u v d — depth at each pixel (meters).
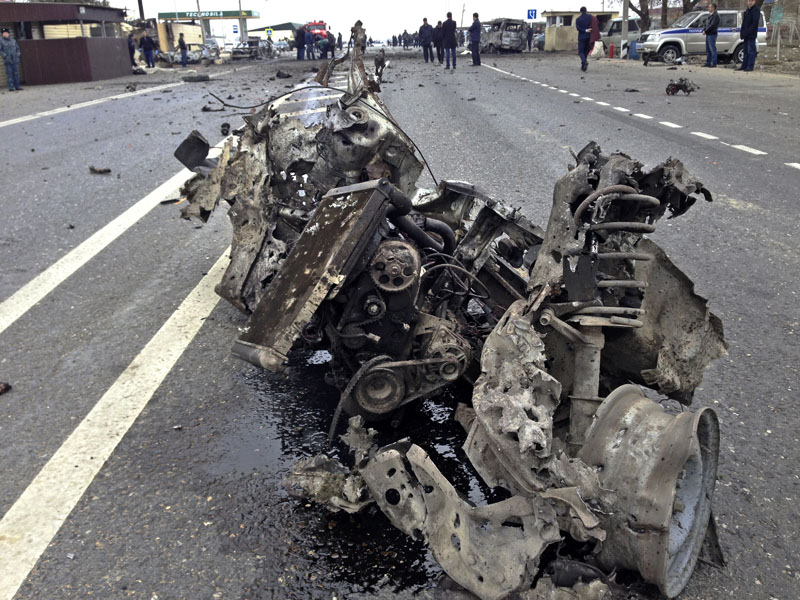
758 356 4.48
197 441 3.70
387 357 3.42
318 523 3.04
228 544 2.94
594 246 2.92
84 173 10.08
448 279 3.93
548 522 2.31
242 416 3.94
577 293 2.66
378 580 2.72
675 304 3.04
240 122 14.54
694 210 7.66
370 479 2.62
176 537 2.98
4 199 8.73
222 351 4.75
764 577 2.73
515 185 8.57
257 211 4.54
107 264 6.43
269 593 2.68
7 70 25.78
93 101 20.36
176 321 5.22
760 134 12.20
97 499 3.25
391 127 4.46
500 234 4.14
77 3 32.41
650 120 14.02
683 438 2.31
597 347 2.70
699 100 17.45
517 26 48.91
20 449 3.66
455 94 19.95
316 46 51.00
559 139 11.88
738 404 3.94
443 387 3.76
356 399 3.46
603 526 2.42
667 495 2.31
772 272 5.85
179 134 13.24
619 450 2.42
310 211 4.49
